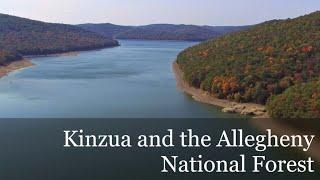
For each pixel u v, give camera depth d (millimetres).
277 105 84938
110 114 90438
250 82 103562
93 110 94312
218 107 99000
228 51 135625
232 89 103562
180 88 122875
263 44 132000
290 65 110188
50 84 131125
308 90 84375
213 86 107500
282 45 125812
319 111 77250
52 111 93062
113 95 112938
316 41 122188
